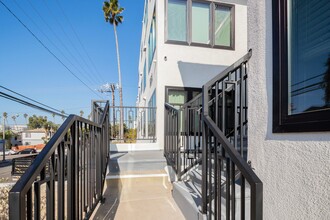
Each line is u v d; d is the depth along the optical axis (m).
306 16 1.44
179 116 2.97
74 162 1.50
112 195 2.81
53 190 1.13
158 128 5.53
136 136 6.82
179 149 2.94
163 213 2.31
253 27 1.89
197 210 1.91
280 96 1.55
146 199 2.69
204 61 5.86
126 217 2.21
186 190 2.43
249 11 1.96
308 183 1.29
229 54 6.02
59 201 1.24
